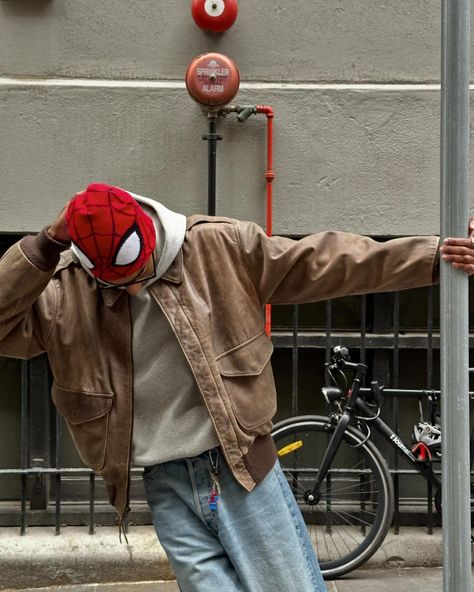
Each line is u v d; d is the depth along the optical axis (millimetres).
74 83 4074
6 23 4055
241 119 4035
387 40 4145
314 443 4348
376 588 3830
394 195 4156
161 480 2166
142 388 2102
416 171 4156
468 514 1877
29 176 4070
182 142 4109
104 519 4184
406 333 4355
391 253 2084
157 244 2049
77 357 2096
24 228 4074
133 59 4102
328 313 4121
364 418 3938
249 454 2107
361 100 4133
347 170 4145
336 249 2131
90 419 2111
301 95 4117
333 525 4215
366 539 3910
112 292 2068
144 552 3965
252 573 2084
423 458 3891
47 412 4137
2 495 4301
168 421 2092
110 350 2113
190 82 3830
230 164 4133
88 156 4086
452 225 1893
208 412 2055
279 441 4059
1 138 4055
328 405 4137
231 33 4113
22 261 1906
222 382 2074
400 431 4359
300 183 4145
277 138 4129
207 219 2207
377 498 4020
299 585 2102
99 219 1857
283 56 4133
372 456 3910
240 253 2148
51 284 2127
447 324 1903
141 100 4086
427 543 4098
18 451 4273
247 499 2104
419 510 4270
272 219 4145
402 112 4141
